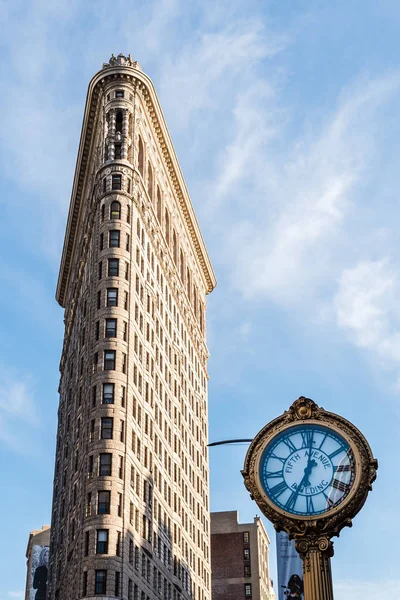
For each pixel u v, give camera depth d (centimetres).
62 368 15125
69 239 15225
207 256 17425
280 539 11119
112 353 10738
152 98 13238
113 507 9794
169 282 13925
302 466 1628
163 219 13950
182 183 15338
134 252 11712
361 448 1608
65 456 12775
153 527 11188
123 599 9444
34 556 18512
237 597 19188
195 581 13588
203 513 14812
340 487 1590
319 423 1647
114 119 12562
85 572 9469
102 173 12156
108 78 12838
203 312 17112
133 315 11288
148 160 13250
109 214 11731
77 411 11762
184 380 14350
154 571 11050
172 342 13638
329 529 1580
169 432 12762
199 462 14950
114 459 10062
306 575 1563
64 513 12112
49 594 12725
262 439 1669
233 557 19600
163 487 12019
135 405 10881
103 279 11250
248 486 1644
